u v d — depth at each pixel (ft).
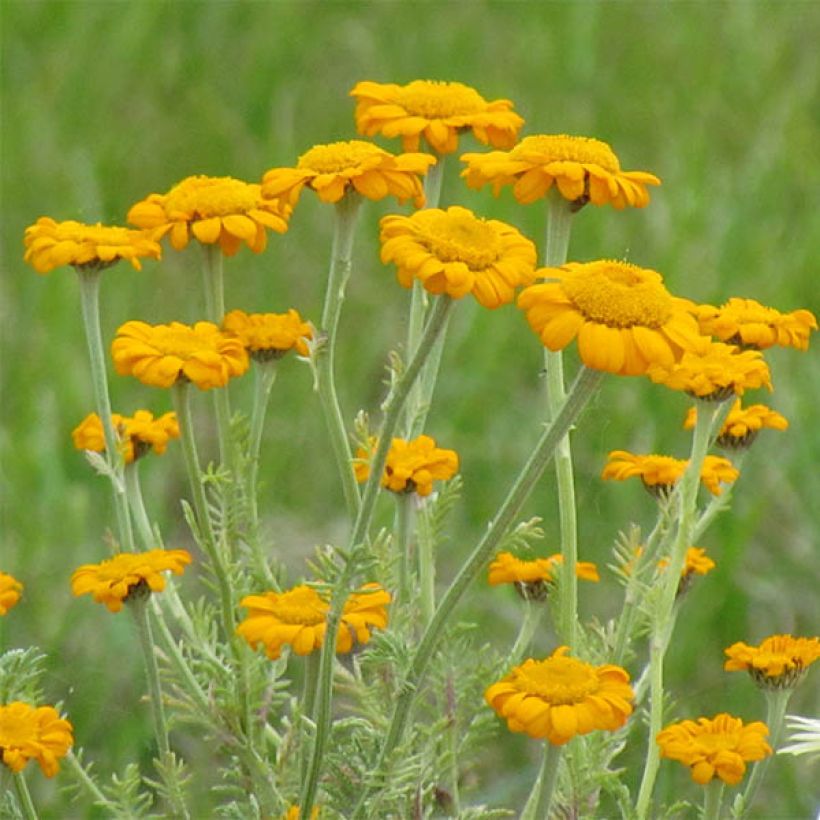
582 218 33.01
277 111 37.99
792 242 33.06
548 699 12.92
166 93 39.09
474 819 15.21
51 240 14.92
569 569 15.20
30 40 40.45
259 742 15.83
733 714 23.15
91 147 36.55
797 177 35.19
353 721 14.83
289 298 32.32
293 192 14.24
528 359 30.96
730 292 31.01
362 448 15.71
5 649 23.68
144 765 22.03
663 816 15.35
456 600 13.11
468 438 28.43
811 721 15.58
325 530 26.81
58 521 26.20
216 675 15.19
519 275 12.48
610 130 37.73
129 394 29.71
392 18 42.73
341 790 14.52
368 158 14.24
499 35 41.93
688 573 16.28
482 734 15.51
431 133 15.44
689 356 14.56
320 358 15.02
